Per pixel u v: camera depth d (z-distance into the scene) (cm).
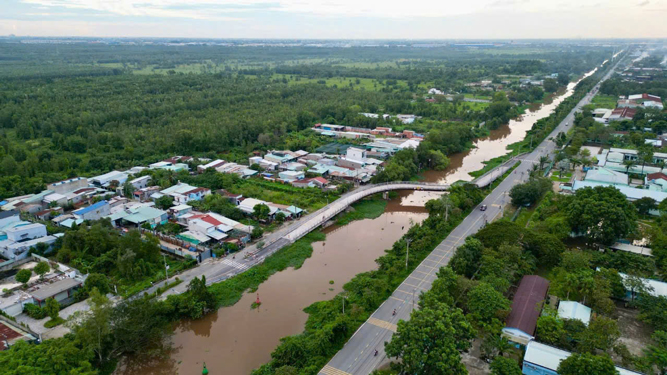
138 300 9925
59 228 15175
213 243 14825
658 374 8600
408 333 8488
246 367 9444
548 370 8519
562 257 12369
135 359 9712
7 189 18675
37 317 10712
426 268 13000
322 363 9181
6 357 8212
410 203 19675
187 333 10612
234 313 11338
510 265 11844
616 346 9006
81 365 8500
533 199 17688
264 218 16388
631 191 17512
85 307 11200
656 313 9862
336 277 13162
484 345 9138
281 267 13588
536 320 9925
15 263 13138
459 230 15625
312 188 19850
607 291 10569
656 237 13388
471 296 10319
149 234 14100
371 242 15650
